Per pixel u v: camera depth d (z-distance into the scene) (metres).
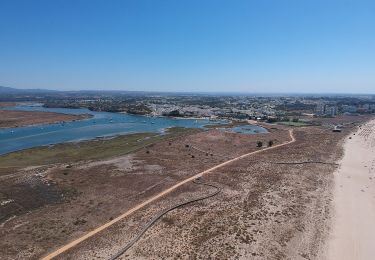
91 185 65.06
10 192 60.41
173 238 42.91
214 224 46.97
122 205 54.41
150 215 49.97
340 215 51.19
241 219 48.62
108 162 84.50
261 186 64.38
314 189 63.28
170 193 60.16
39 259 37.88
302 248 40.91
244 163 84.38
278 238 43.12
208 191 61.19
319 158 91.00
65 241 42.25
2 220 48.75
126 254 39.09
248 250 40.03
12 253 39.25
